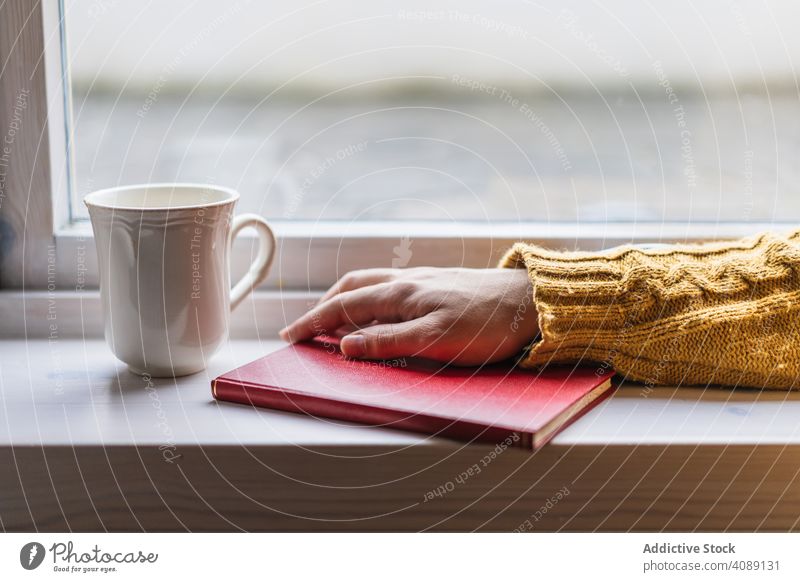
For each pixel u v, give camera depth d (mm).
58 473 589
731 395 668
